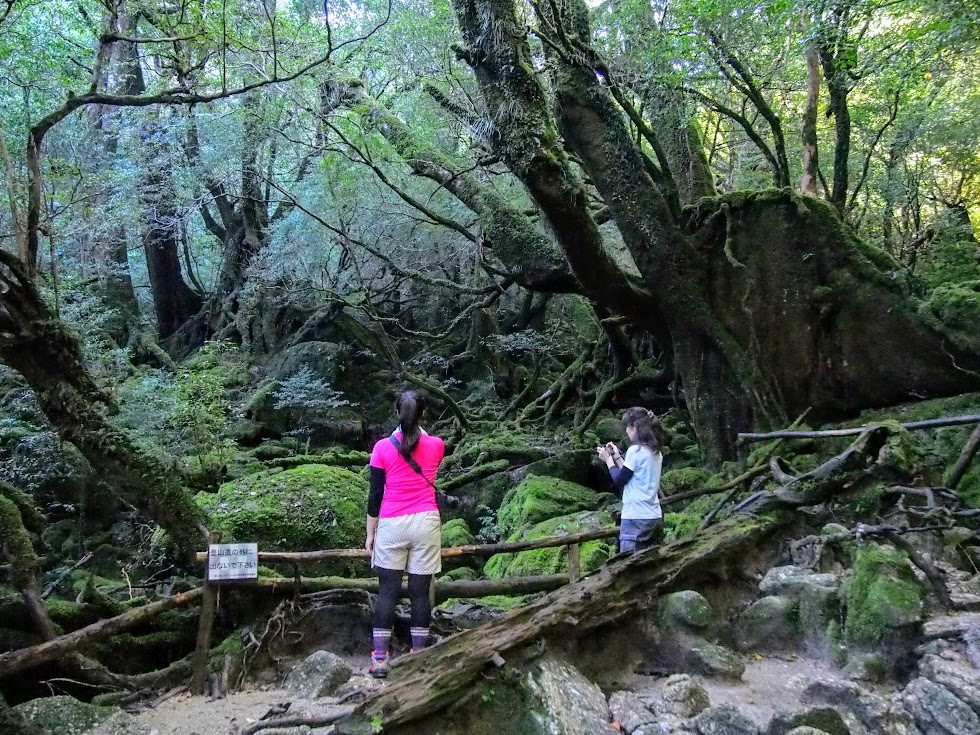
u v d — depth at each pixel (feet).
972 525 18.44
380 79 47.24
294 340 49.32
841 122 33.58
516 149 24.98
